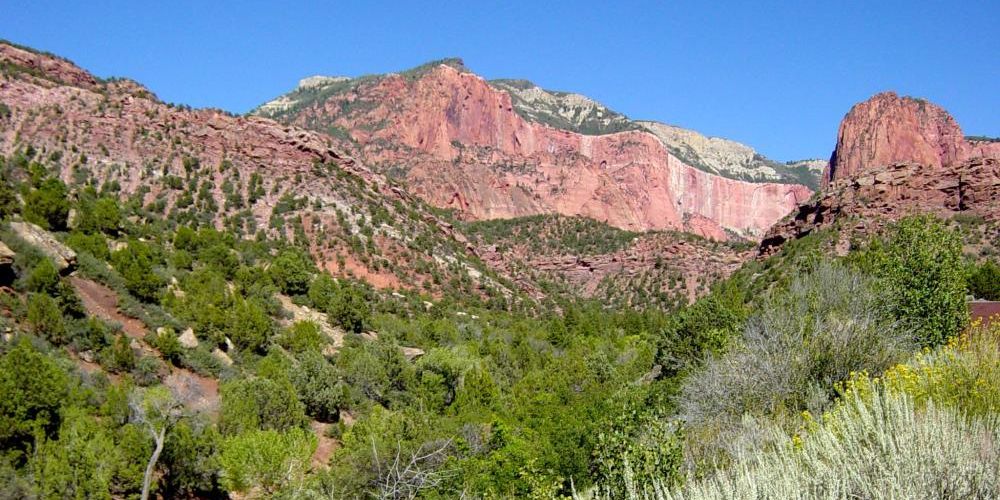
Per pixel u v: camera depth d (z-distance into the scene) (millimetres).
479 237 136625
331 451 29594
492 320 73312
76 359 26938
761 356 14055
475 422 29328
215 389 31172
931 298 17766
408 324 57188
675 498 7562
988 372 9078
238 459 22328
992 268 42594
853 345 13281
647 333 63844
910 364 11719
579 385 39844
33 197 41281
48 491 17297
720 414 12898
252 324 37469
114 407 21516
